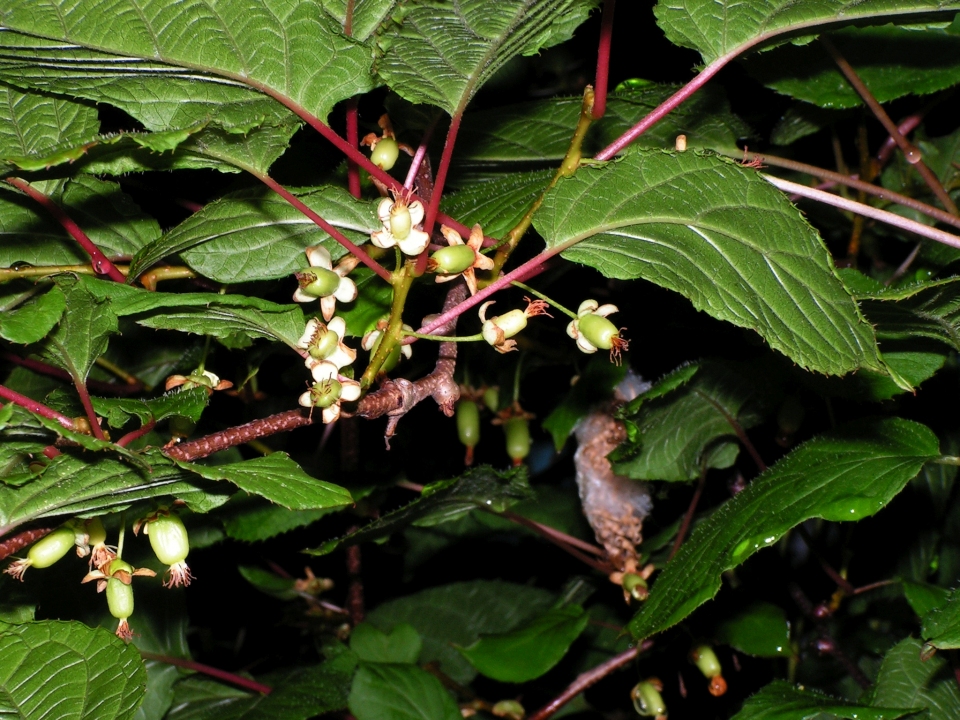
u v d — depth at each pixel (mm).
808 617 1178
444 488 1049
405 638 1160
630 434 1028
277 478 914
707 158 894
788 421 1099
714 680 1120
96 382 1094
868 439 996
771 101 1144
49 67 908
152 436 1028
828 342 922
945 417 1162
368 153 1029
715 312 942
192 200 1051
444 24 897
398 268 921
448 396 960
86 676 950
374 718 1104
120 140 889
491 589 1475
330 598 1461
